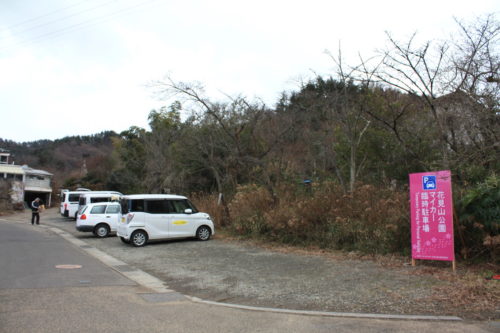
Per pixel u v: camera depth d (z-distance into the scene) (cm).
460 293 661
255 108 1838
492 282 732
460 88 1032
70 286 746
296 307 623
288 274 880
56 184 5619
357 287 738
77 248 1402
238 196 1585
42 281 784
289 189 1557
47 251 1271
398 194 1163
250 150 1861
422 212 915
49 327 497
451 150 1130
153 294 710
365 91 1467
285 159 1841
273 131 1814
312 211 1291
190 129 2127
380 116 1459
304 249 1232
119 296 680
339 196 1288
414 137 1478
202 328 512
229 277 866
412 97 1283
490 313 568
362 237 1135
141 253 1252
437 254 881
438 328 506
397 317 553
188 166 2452
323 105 1622
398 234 1053
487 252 906
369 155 1702
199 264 1034
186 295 713
